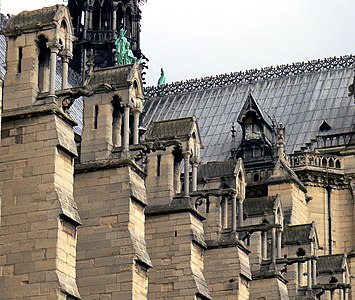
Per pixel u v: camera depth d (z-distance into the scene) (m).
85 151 149.38
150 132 166.62
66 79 138.38
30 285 126.94
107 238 143.75
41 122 132.88
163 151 164.75
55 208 128.88
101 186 146.12
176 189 164.50
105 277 142.12
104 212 145.00
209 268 176.00
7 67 137.38
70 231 130.25
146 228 161.62
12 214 130.12
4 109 135.00
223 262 175.75
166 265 159.62
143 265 143.88
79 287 142.50
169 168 164.00
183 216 160.88
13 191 131.12
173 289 158.38
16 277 127.81
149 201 163.25
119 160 146.75
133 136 153.38
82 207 146.00
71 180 133.50
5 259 128.62
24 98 135.25
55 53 137.00
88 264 143.12
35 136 132.50
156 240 160.88
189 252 159.38
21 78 136.38
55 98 134.62
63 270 128.12
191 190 169.00
